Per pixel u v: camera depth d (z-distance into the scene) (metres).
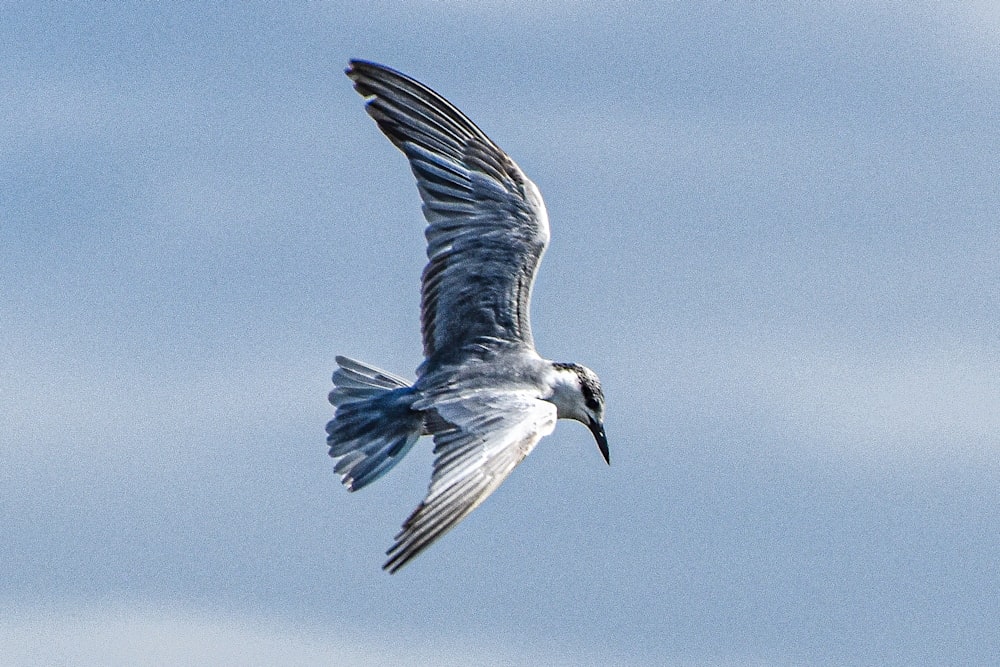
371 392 17.52
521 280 17.34
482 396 16.42
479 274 17.25
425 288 17.28
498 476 15.05
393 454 16.81
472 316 17.16
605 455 17.41
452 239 17.30
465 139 17.55
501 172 17.56
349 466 17.00
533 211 17.56
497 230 17.39
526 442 15.47
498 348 17.08
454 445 15.24
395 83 17.50
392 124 17.39
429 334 17.22
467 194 17.44
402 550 14.04
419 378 17.05
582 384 17.31
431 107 17.52
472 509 14.69
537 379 17.00
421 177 17.33
